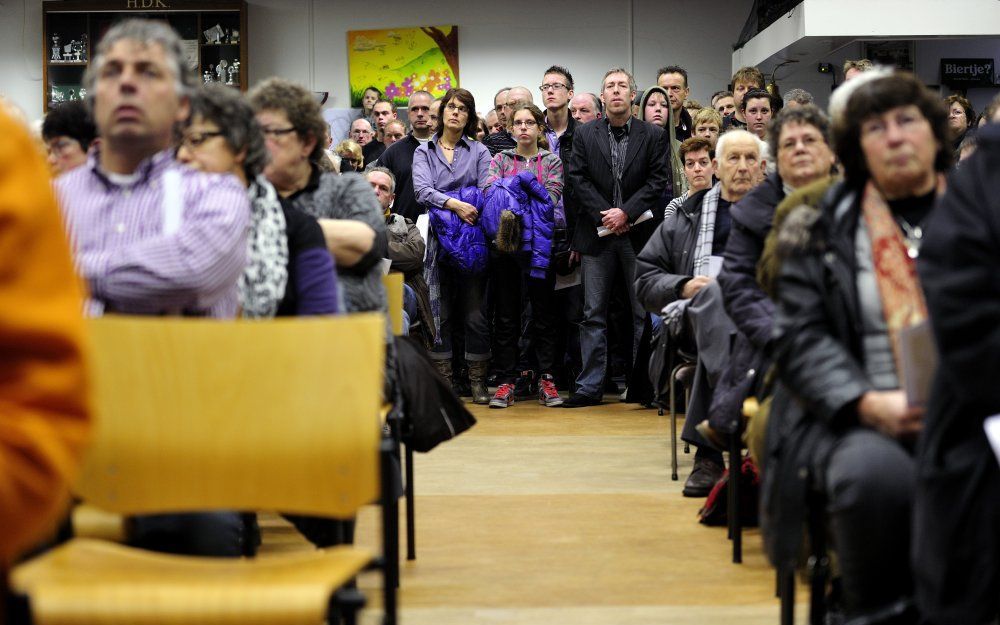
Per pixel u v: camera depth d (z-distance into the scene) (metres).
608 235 7.00
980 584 1.84
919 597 1.93
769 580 3.40
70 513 2.27
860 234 2.42
